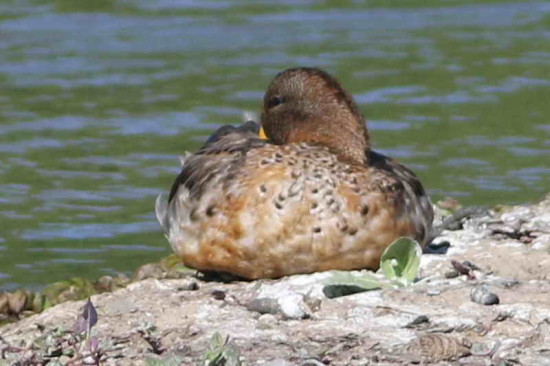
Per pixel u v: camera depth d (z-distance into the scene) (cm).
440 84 2212
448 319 935
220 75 2298
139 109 2098
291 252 1023
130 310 1008
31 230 1496
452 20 2720
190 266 1075
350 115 1134
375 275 1025
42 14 2747
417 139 1891
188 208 1063
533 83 2208
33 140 1919
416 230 1072
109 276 1250
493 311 951
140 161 1808
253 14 2770
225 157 1088
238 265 1040
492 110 2048
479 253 1121
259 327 948
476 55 2411
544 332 914
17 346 955
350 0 2908
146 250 1418
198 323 966
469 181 1673
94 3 2839
